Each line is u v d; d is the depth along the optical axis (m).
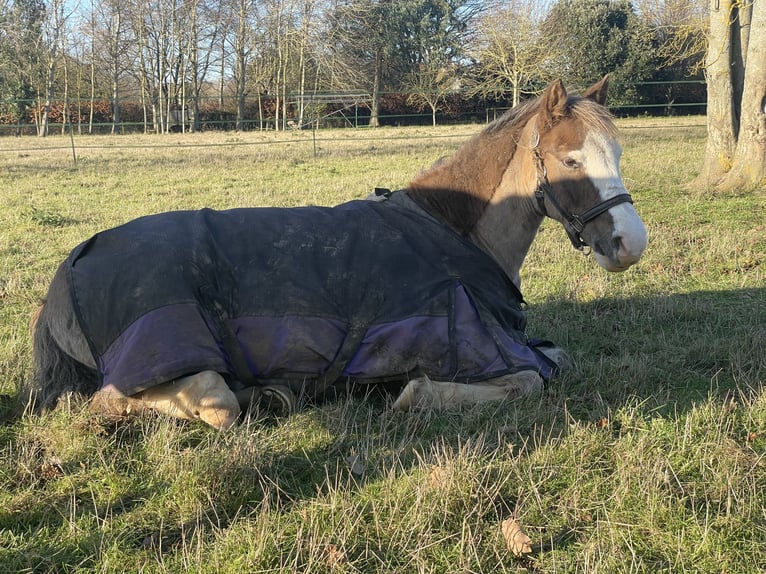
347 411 3.77
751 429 3.53
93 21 43.84
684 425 3.53
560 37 37.50
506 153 4.05
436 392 3.65
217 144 22.17
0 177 15.12
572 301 5.93
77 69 46.00
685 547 2.59
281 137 28.27
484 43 38.81
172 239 3.68
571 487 3.00
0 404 3.89
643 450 3.27
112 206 11.31
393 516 2.79
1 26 42.94
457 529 2.75
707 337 4.98
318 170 15.80
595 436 3.39
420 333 3.63
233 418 3.47
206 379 3.44
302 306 3.61
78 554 2.64
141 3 42.69
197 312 3.48
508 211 4.10
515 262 4.24
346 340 3.63
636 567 2.49
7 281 6.69
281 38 42.38
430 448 3.38
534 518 2.82
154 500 3.00
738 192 10.88
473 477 2.98
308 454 3.39
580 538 2.71
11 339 5.05
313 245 3.76
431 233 3.94
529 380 3.80
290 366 3.65
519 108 4.11
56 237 8.80
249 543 2.61
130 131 45.31
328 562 2.54
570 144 3.74
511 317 3.95
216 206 11.02
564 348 4.95
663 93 38.91
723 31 11.34
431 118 44.22
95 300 3.54
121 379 3.38
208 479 3.02
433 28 46.03
